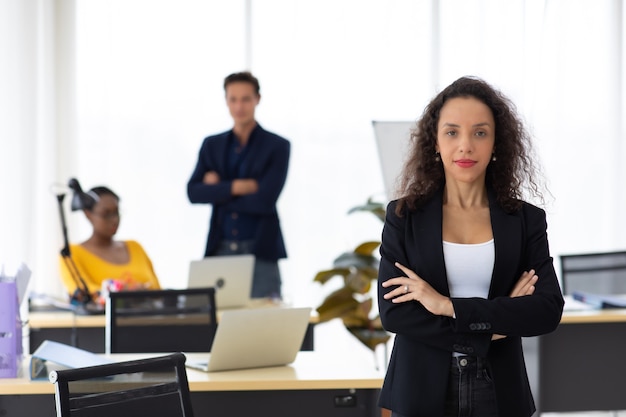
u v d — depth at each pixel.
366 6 7.01
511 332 2.65
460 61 7.08
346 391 3.44
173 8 6.92
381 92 7.02
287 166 5.79
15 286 3.40
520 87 7.07
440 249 2.73
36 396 3.38
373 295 6.69
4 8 6.59
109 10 6.88
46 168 6.78
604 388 5.20
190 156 6.94
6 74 6.59
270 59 6.97
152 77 6.92
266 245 5.75
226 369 3.56
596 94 7.15
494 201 2.80
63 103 6.83
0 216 6.57
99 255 5.29
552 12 7.10
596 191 7.17
